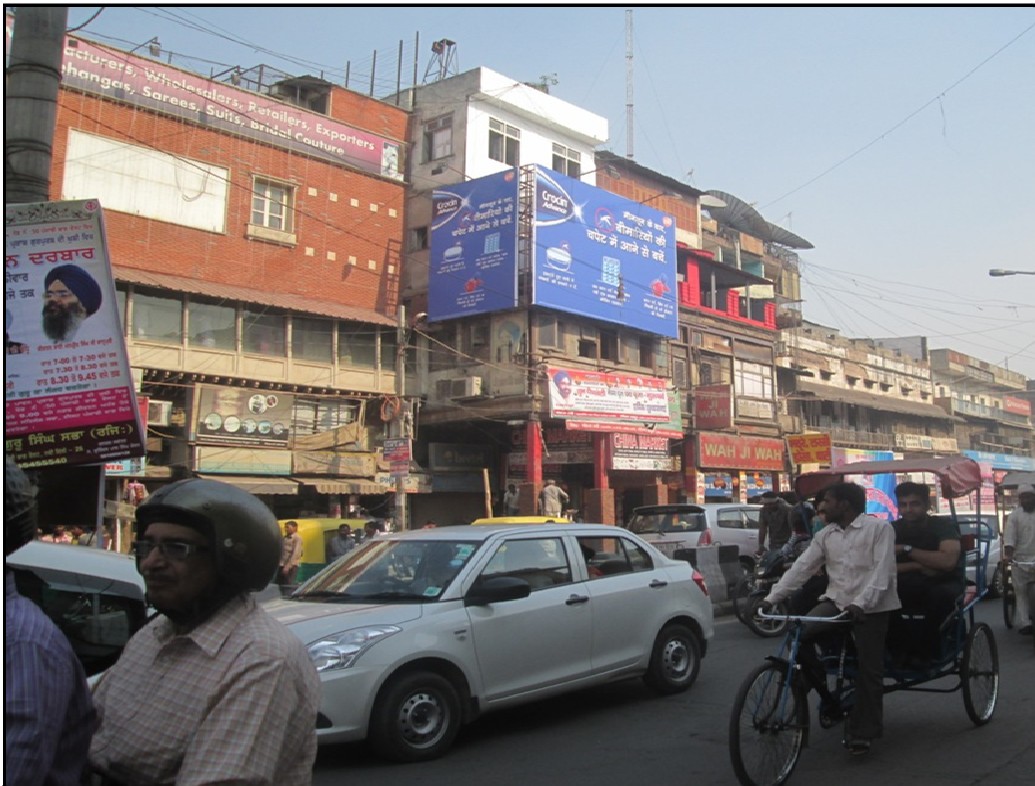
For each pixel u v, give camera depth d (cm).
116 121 2062
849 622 583
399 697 601
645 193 3291
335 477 2323
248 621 235
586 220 2570
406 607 638
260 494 2147
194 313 2133
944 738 657
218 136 2242
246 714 217
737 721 518
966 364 5566
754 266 4003
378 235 2589
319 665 575
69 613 443
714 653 1042
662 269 2831
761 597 1153
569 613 715
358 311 2464
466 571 672
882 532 586
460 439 2706
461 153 2653
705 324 3139
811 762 604
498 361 2459
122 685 237
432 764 605
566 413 2419
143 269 2077
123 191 2064
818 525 1262
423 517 2606
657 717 732
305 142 2433
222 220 2233
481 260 2464
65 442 520
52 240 527
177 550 230
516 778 575
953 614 646
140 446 529
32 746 188
